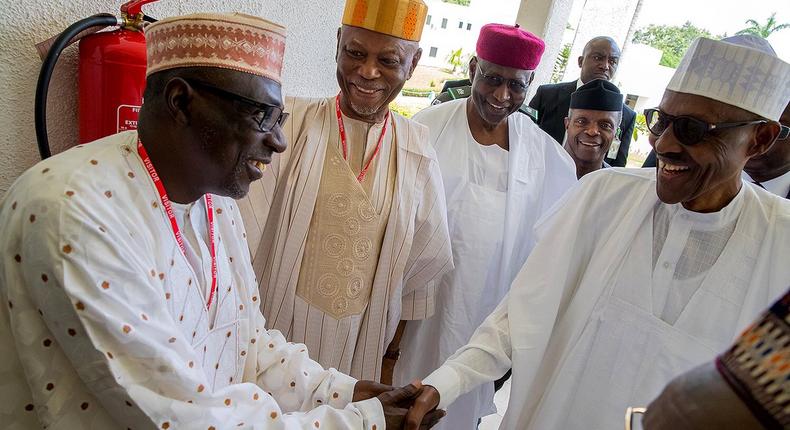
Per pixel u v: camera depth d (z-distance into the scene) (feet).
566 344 4.11
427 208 4.90
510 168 6.11
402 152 4.72
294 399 3.46
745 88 3.00
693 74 3.12
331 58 7.18
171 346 2.33
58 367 2.19
